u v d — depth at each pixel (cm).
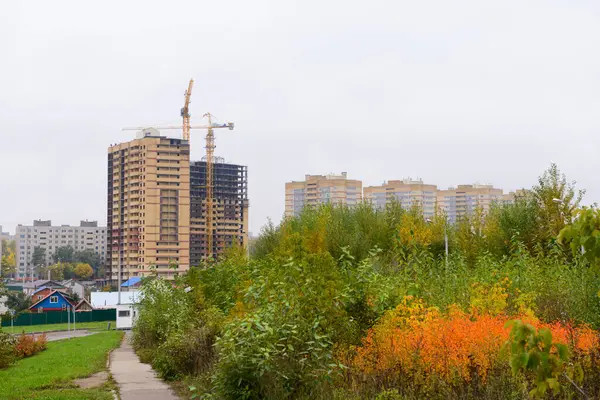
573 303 1280
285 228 3166
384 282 1341
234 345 1002
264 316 1050
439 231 3538
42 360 2488
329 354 987
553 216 2820
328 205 3597
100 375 1791
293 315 1045
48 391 1441
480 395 821
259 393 985
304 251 1326
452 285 1502
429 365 902
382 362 1009
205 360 1512
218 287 2050
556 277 1482
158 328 2494
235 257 2452
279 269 1234
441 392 849
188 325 1795
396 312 1145
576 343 870
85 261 18312
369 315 1196
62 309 9262
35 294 9706
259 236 3494
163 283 3072
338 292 1126
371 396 920
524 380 774
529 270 1548
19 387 1530
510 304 1309
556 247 1808
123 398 1309
